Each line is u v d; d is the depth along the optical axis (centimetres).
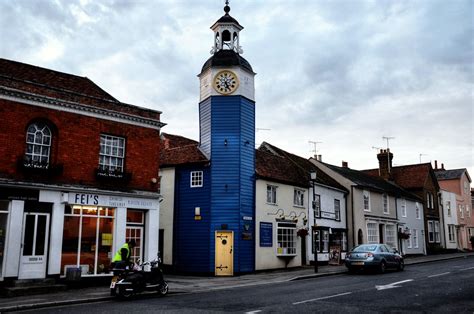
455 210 5012
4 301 1284
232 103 2384
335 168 3500
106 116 1827
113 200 1797
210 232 2248
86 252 1712
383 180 4353
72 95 1725
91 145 1766
